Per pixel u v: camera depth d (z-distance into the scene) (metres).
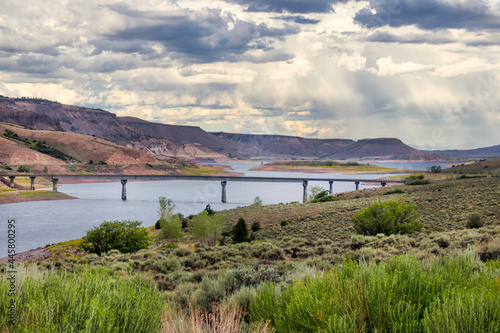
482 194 69.44
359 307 4.89
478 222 39.62
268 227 66.62
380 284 5.12
